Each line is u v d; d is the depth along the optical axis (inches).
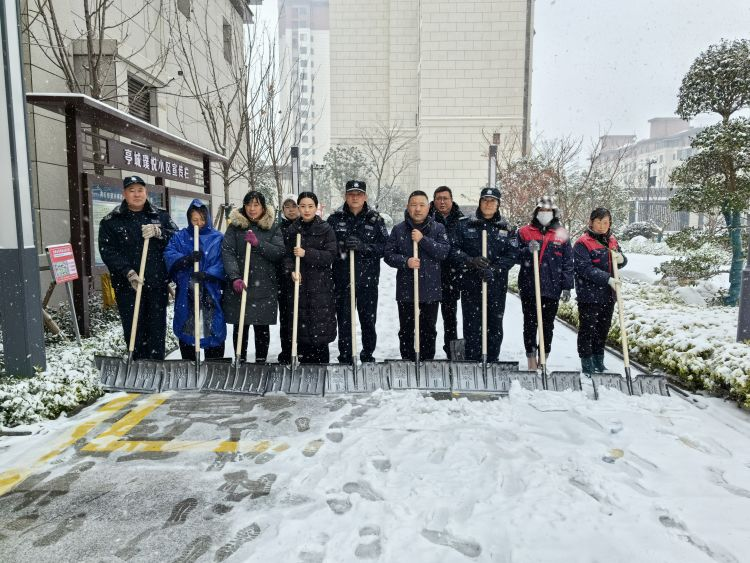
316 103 3762.3
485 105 1382.9
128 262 172.4
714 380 163.8
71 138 212.4
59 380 154.4
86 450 125.3
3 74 146.7
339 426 138.2
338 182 1443.2
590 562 83.6
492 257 182.4
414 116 1635.1
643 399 153.9
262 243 172.7
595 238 181.8
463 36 1365.7
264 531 93.4
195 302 166.6
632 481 109.3
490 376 166.4
